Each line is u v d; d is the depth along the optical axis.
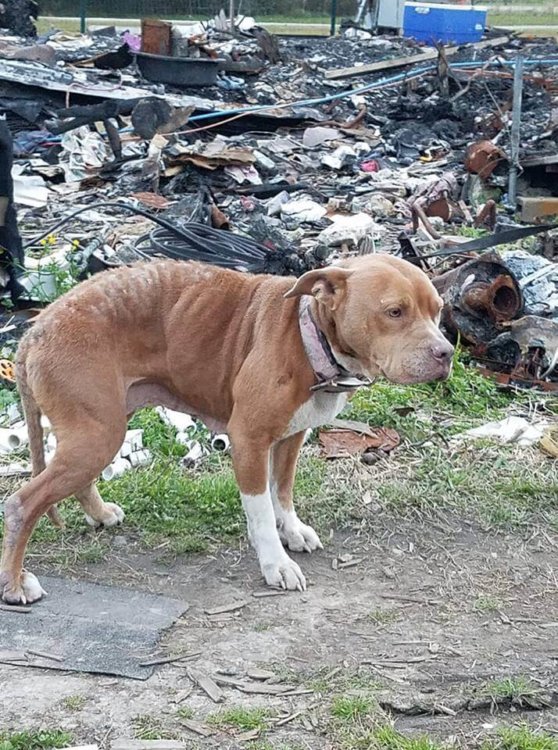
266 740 1.96
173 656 2.16
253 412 2.31
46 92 7.57
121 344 2.35
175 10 15.58
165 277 2.42
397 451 3.03
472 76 8.98
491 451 3.03
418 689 2.10
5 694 2.05
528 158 6.09
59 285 3.74
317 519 2.69
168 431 3.05
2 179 3.58
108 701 2.04
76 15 15.36
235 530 2.62
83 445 2.28
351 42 11.89
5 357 3.37
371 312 2.19
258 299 2.38
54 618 2.26
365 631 2.28
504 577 2.50
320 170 6.80
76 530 2.60
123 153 6.60
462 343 3.49
